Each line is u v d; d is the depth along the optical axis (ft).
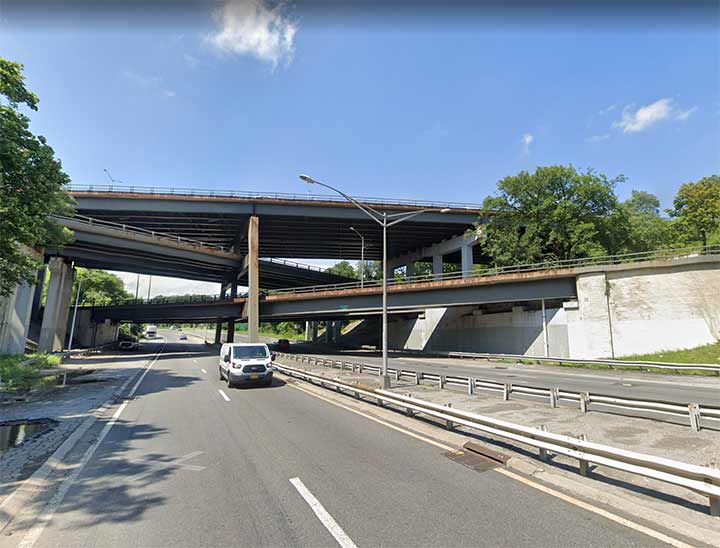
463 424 24.57
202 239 193.47
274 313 144.77
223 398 42.88
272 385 53.98
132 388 51.44
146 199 141.59
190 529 13.66
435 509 15.08
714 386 53.88
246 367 51.62
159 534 13.33
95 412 34.83
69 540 12.96
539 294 106.22
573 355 99.30
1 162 45.73
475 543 12.55
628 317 93.61
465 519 14.24
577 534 13.05
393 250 217.77
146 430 28.25
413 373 50.55
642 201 258.78
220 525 13.94
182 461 21.09
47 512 15.01
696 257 87.92
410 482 17.89
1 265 55.31
